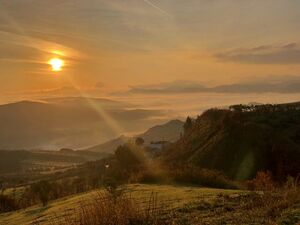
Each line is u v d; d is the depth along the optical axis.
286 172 80.81
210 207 17.55
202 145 112.31
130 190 30.66
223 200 19.36
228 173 92.38
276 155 90.88
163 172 41.50
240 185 40.88
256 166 89.44
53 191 48.19
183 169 42.31
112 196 14.38
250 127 108.38
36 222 23.12
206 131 121.50
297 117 124.25
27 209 35.47
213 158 100.25
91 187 46.44
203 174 40.28
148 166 51.94
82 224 12.95
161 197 24.28
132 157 89.94
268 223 12.12
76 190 48.19
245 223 12.83
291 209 13.62
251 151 95.62
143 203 21.44
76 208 24.20
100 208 13.24
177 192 26.73
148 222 13.39
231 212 15.60
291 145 96.88
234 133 107.25
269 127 112.19
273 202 15.59
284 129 113.62
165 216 15.80
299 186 18.81
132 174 44.34
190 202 19.55
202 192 25.56
